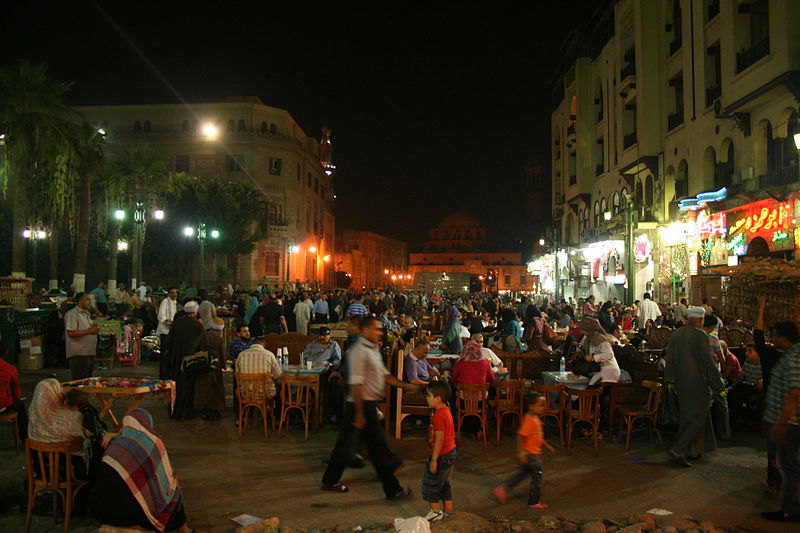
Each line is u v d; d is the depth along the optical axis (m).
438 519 5.51
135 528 4.42
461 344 13.34
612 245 32.25
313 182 72.19
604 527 5.34
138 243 29.64
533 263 59.66
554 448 8.27
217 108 60.69
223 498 6.11
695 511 5.93
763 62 17.05
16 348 13.55
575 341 13.67
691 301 20.67
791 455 5.60
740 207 18.58
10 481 6.43
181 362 9.45
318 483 6.62
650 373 8.95
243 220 48.78
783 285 13.70
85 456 5.50
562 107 44.53
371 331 6.30
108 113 61.62
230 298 31.09
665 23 26.47
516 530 5.31
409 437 8.69
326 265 80.88
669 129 25.86
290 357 11.60
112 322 14.68
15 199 23.14
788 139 17.02
